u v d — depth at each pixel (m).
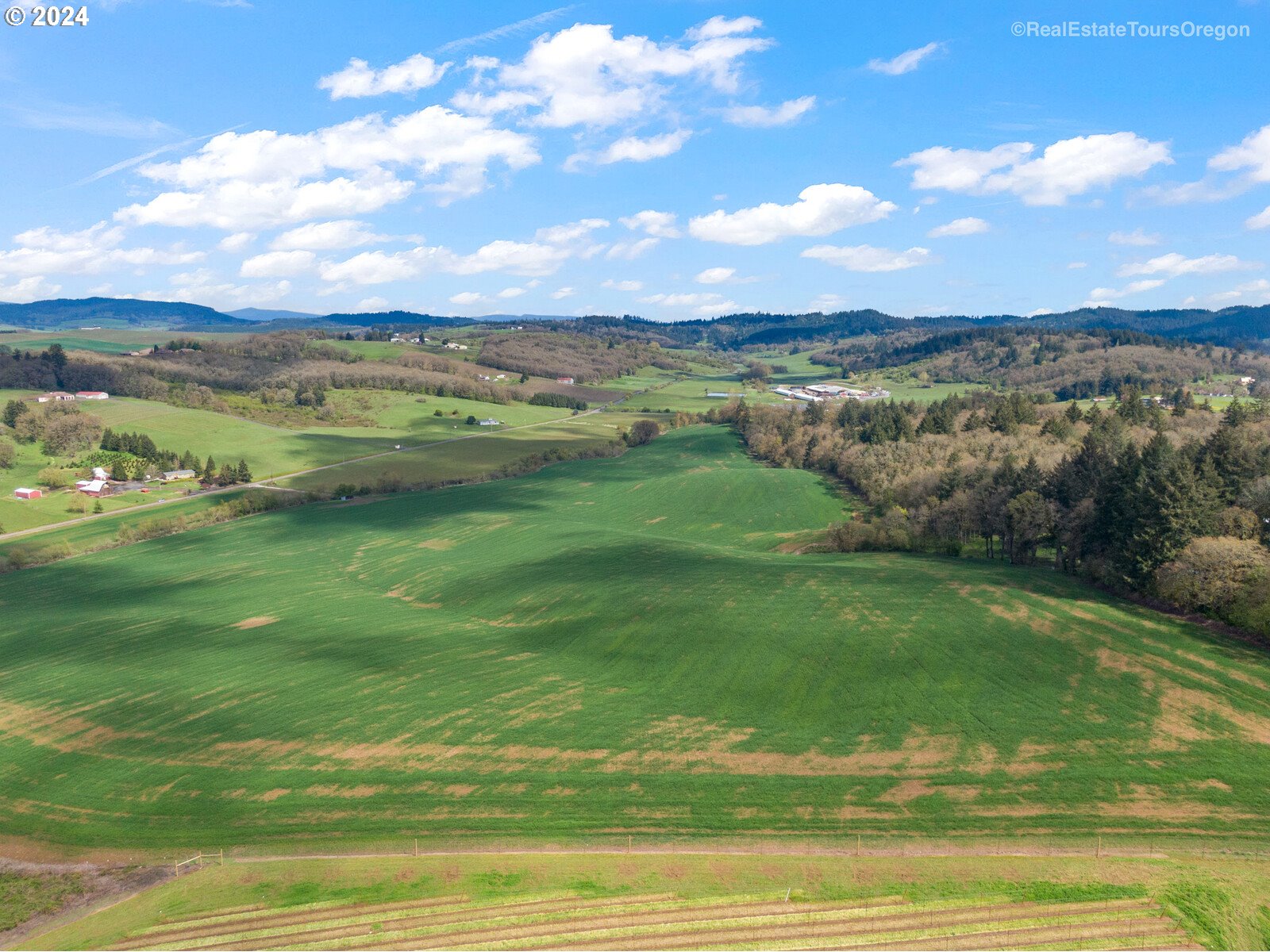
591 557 113.25
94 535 145.25
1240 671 63.34
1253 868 42.88
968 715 61.69
